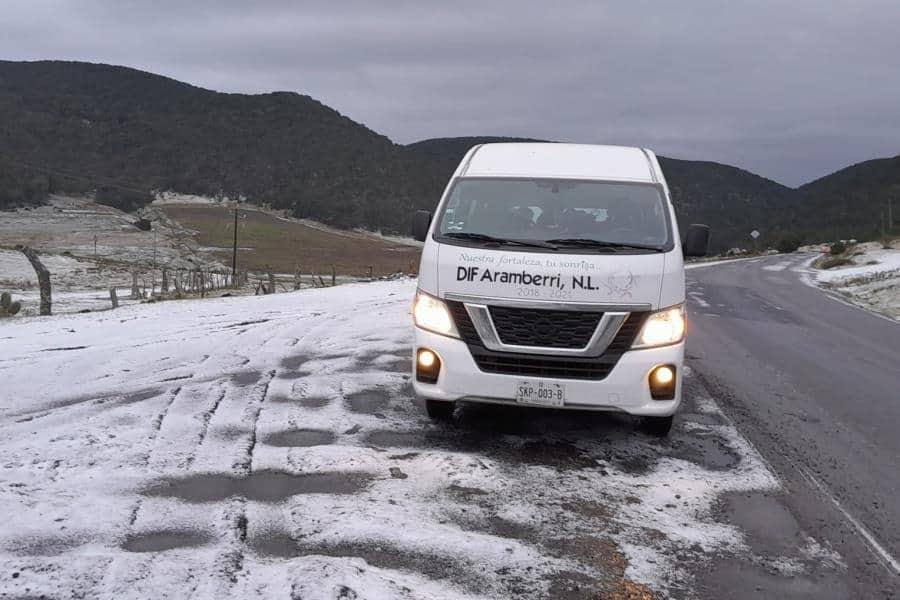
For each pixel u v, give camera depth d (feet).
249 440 17.16
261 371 24.85
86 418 18.69
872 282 97.50
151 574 10.54
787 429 20.75
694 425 20.15
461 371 16.81
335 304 47.52
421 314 17.46
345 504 13.51
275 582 10.48
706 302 62.64
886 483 16.60
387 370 25.36
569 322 16.34
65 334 32.68
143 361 26.14
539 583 11.06
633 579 11.39
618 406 16.43
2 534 11.73
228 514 12.89
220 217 497.87
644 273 16.53
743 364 31.37
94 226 370.73
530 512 13.66
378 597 10.18
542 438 18.16
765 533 13.41
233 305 47.55
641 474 16.02
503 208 18.99
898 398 25.90
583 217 18.60
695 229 19.10
